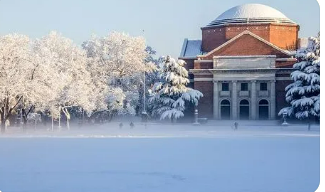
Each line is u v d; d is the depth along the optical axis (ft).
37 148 182.50
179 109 414.00
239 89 459.73
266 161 148.56
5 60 303.07
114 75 432.66
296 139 226.38
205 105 461.78
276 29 483.92
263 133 279.90
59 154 164.04
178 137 241.35
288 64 450.30
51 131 313.73
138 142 209.56
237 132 292.40
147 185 113.09
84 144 199.11
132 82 443.32
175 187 111.75
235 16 493.36
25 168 136.05
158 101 420.77
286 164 142.51
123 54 437.17
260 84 457.27
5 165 141.28
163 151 173.27
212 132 293.84
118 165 140.97
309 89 385.50
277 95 452.76
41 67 312.50
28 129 335.88
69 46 400.47
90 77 406.41
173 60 425.69
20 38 314.96
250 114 456.04
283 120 394.11
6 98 298.15
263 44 455.63
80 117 392.47
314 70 391.45
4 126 295.89
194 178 121.49
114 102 400.88
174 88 418.51
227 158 155.53
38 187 111.65
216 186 112.27
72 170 132.87
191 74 481.46
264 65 453.58
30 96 303.68
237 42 459.73
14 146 190.19
